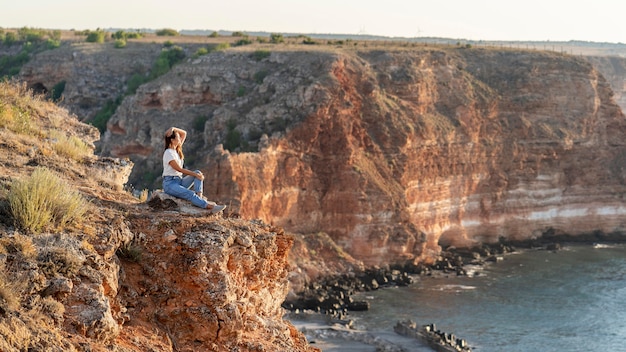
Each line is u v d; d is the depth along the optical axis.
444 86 125.88
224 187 96.06
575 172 130.62
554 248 120.06
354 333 72.81
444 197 117.31
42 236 13.06
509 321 80.06
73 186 16.55
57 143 20.02
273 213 102.69
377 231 105.19
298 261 95.75
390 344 69.81
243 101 116.44
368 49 127.81
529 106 130.88
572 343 73.19
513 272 103.19
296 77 116.31
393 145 112.31
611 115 138.62
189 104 123.00
